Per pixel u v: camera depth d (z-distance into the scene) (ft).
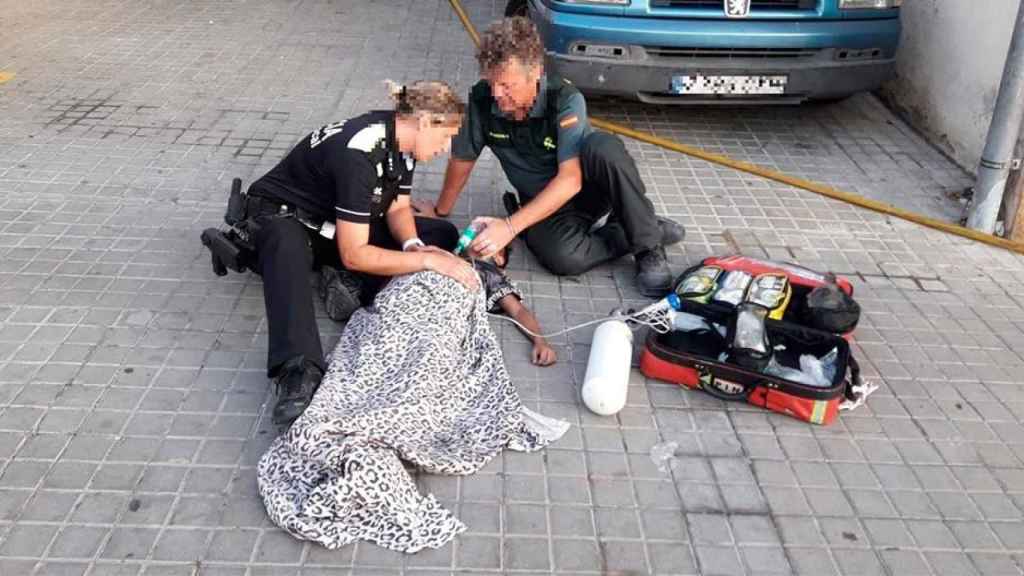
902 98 20.88
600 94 18.25
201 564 8.49
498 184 16.60
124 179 15.98
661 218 14.93
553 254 13.38
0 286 12.58
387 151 10.94
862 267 14.66
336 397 9.91
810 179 17.63
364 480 8.79
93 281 12.85
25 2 26.17
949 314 13.48
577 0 17.49
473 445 9.98
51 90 19.84
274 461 9.34
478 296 11.50
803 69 17.75
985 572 8.98
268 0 27.55
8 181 15.65
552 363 11.69
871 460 10.36
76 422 10.17
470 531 9.02
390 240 12.09
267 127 18.56
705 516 9.41
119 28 24.34
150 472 9.52
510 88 11.94
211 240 11.40
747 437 10.58
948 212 16.58
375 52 23.43
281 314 10.25
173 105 19.40
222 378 11.03
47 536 8.70
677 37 17.31
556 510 9.34
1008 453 10.63
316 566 8.54
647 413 10.86
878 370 12.03
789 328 11.46
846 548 9.13
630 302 13.16
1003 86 14.61
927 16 19.88
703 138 19.29
